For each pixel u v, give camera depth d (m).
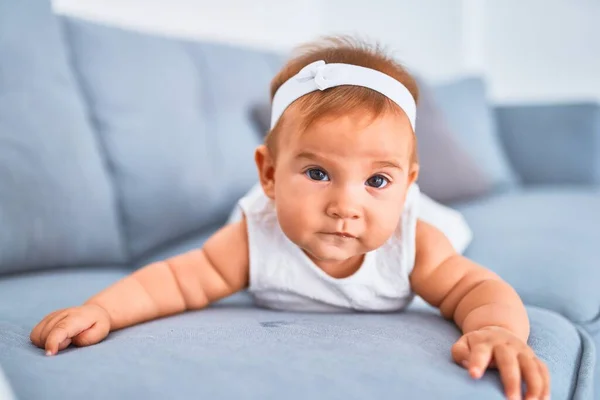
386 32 3.16
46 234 1.30
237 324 0.88
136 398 0.62
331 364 0.70
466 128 2.37
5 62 1.32
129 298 0.96
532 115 2.67
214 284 1.06
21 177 1.28
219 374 0.67
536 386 0.71
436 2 3.19
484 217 1.75
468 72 3.06
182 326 0.88
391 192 0.92
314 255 0.95
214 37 2.49
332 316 0.97
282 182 0.93
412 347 0.78
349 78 0.95
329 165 0.89
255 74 1.97
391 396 0.64
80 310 0.88
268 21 2.73
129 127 1.57
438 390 0.66
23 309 1.02
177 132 1.65
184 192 1.61
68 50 1.55
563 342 0.94
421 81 2.03
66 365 0.71
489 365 0.76
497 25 3.28
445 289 1.02
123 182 1.53
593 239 1.48
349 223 0.89
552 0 3.17
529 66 3.25
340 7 3.07
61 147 1.35
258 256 1.06
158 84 1.66
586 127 2.62
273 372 0.67
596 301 1.18
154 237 1.56
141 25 2.24
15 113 1.30
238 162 1.77
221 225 1.75
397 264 1.04
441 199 1.93
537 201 2.01
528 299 1.19
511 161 2.66
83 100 1.51
